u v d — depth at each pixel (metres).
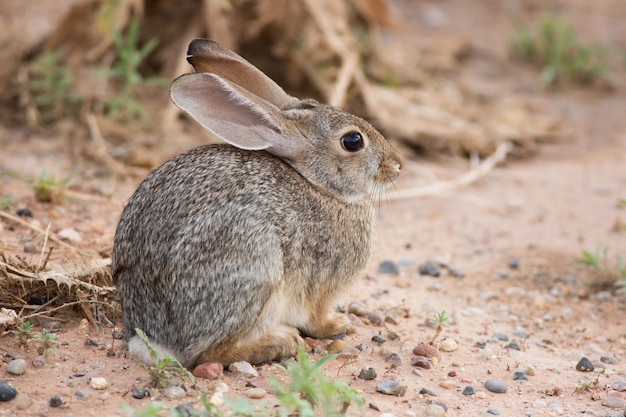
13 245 10.89
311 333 9.59
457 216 14.98
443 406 8.28
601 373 9.42
